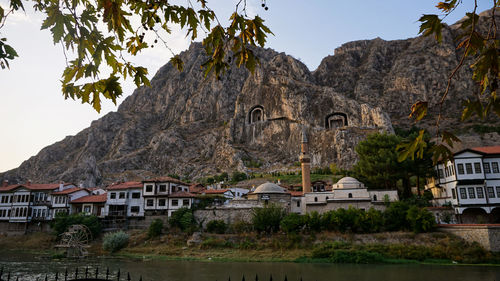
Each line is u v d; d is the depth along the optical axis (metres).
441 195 64.25
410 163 65.75
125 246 61.22
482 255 44.84
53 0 6.71
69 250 57.06
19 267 45.28
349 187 66.31
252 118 174.25
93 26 6.73
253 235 58.31
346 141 132.50
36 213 78.38
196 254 54.47
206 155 171.75
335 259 47.34
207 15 6.28
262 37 6.29
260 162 149.88
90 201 75.88
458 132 138.50
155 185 72.19
